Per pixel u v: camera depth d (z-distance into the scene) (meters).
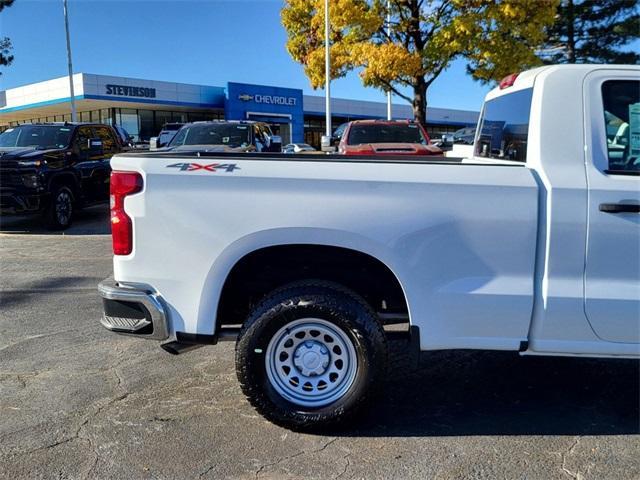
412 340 3.29
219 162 3.29
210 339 3.34
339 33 20.27
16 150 10.92
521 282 3.22
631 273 3.18
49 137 11.84
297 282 3.43
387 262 3.24
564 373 4.30
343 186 3.23
